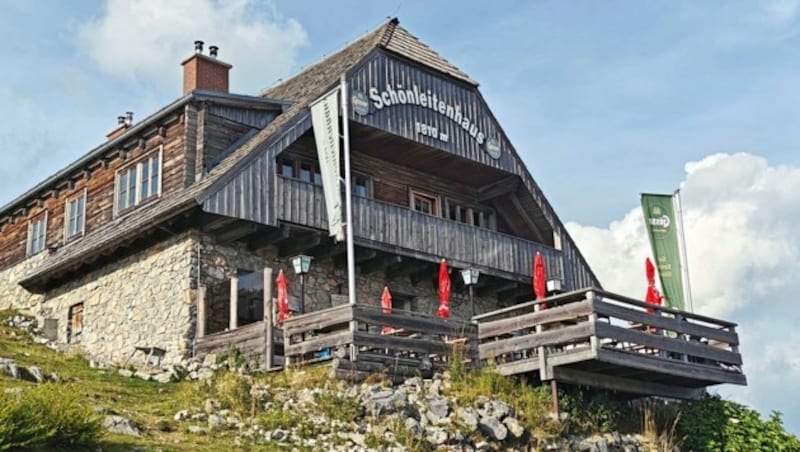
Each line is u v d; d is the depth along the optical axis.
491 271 26.41
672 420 20.72
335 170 21.70
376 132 24.52
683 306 23.72
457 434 16.38
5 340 23.61
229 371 18.73
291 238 23.50
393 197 26.44
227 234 22.50
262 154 22.47
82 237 27.14
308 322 18.53
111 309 24.17
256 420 15.91
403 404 16.66
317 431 15.77
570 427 18.56
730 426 20.73
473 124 26.91
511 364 19.30
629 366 18.92
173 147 24.30
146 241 23.42
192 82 26.48
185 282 22.02
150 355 22.09
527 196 28.19
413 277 26.39
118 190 26.06
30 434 12.60
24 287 26.97
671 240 24.16
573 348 18.62
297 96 26.06
